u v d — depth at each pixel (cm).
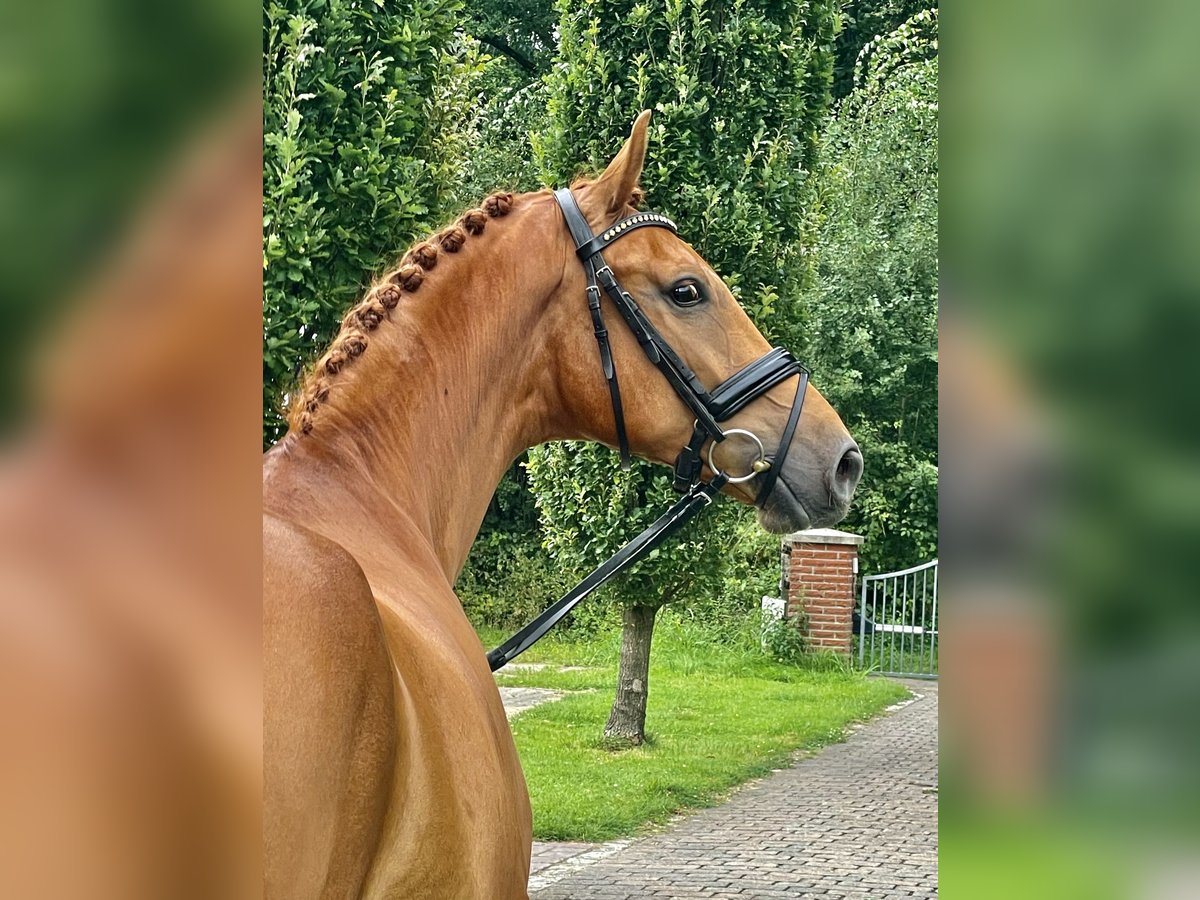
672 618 1538
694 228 742
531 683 1230
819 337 1655
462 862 162
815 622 1442
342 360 209
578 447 766
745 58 753
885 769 873
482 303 227
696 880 569
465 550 232
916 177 1706
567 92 771
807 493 245
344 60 469
